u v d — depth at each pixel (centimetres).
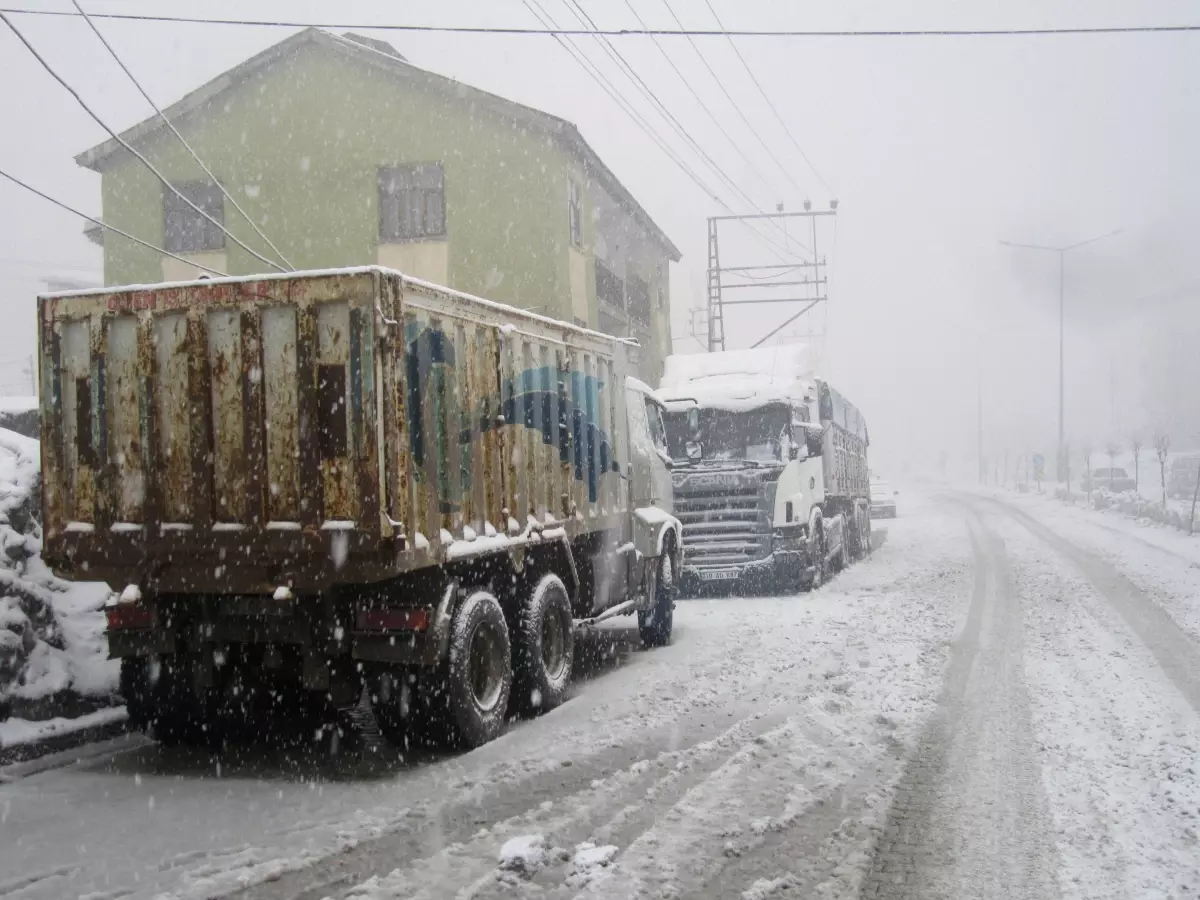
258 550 725
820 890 500
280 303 727
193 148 2372
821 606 1592
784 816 607
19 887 520
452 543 790
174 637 771
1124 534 2800
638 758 748
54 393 793
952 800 636
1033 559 2217
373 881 517
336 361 714
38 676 882
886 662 1089
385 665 766
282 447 729
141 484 766
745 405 1809
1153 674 981
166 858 561
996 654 1122
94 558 774
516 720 906
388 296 716
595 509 1111
